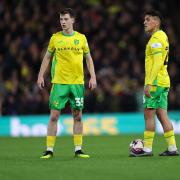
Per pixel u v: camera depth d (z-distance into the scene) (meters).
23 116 55.59
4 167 26.91
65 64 30.44
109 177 23.53
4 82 61.81
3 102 58.47
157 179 22.97
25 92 59.66
